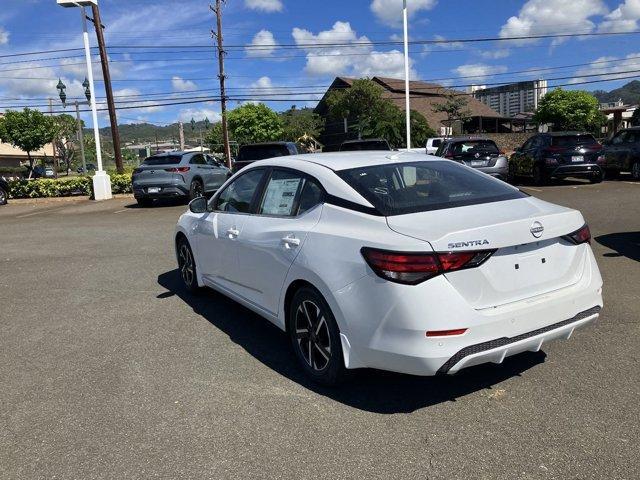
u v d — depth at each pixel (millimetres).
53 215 15883
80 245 9977
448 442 3074
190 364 4270
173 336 4898
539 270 3385
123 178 21734
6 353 4641
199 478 2838
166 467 2945
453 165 4363
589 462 2838
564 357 4094
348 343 3400
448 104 48281
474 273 3143
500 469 2812
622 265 6664
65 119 56000
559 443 3016
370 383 3848
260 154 16797
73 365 4328
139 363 4320
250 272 4492
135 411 3557
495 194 3838
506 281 3248
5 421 3496
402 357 3121
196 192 16688
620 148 17141
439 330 3037
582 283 3578
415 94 56562
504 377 3830
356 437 3162
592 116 48688
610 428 3135
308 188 4023
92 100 20359
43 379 4094
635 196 12906
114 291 6523
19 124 35781
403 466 2871
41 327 5289
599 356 4082
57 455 3100
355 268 3316
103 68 22766
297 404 3574
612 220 9828
